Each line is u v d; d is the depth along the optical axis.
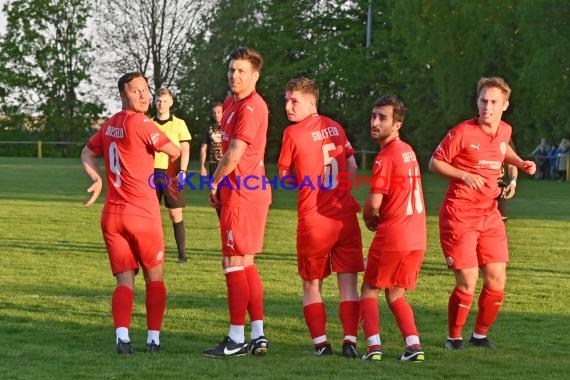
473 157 12.59
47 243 24.42
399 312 11.98
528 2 61.03
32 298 16.12
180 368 11.13
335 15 98.06
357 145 89.56
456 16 68.69
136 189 12.30
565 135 67.88
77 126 111.12
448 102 71.38
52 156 104.38
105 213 12.41
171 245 24.50
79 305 15.46
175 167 20.53
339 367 11.36
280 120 90.06
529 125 71.44
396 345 12.88
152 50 105.31
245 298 12.21
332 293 17.23
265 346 12.14
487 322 12.88
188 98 97.00
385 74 89.50
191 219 31.98
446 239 12.69
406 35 72.69
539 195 48.00
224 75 96.25
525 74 62.94
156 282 12.45
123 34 105.19
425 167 78.38
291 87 12.42
